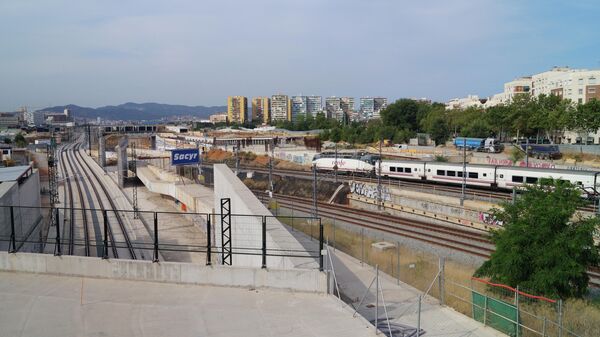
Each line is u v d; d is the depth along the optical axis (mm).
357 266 26234
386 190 47562
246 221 23266
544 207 21094
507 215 22875
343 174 67188
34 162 99000
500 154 76875
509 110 86688
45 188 72375
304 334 12891
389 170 59500
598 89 110812
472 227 36188
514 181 46250
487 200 42719
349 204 51281
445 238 32094
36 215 36844
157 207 55656
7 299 14773
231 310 14312
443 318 17562
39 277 16656
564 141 96625
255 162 90875
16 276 16703
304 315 14055
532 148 72625
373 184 49375
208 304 14703
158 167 72375
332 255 28234
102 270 16672
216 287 16078
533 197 22469
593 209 34188
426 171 55125
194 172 63125
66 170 96688
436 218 39812
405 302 19828
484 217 35219
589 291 22297
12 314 13734
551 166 59531
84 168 101062
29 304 14445
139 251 34656
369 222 38281
